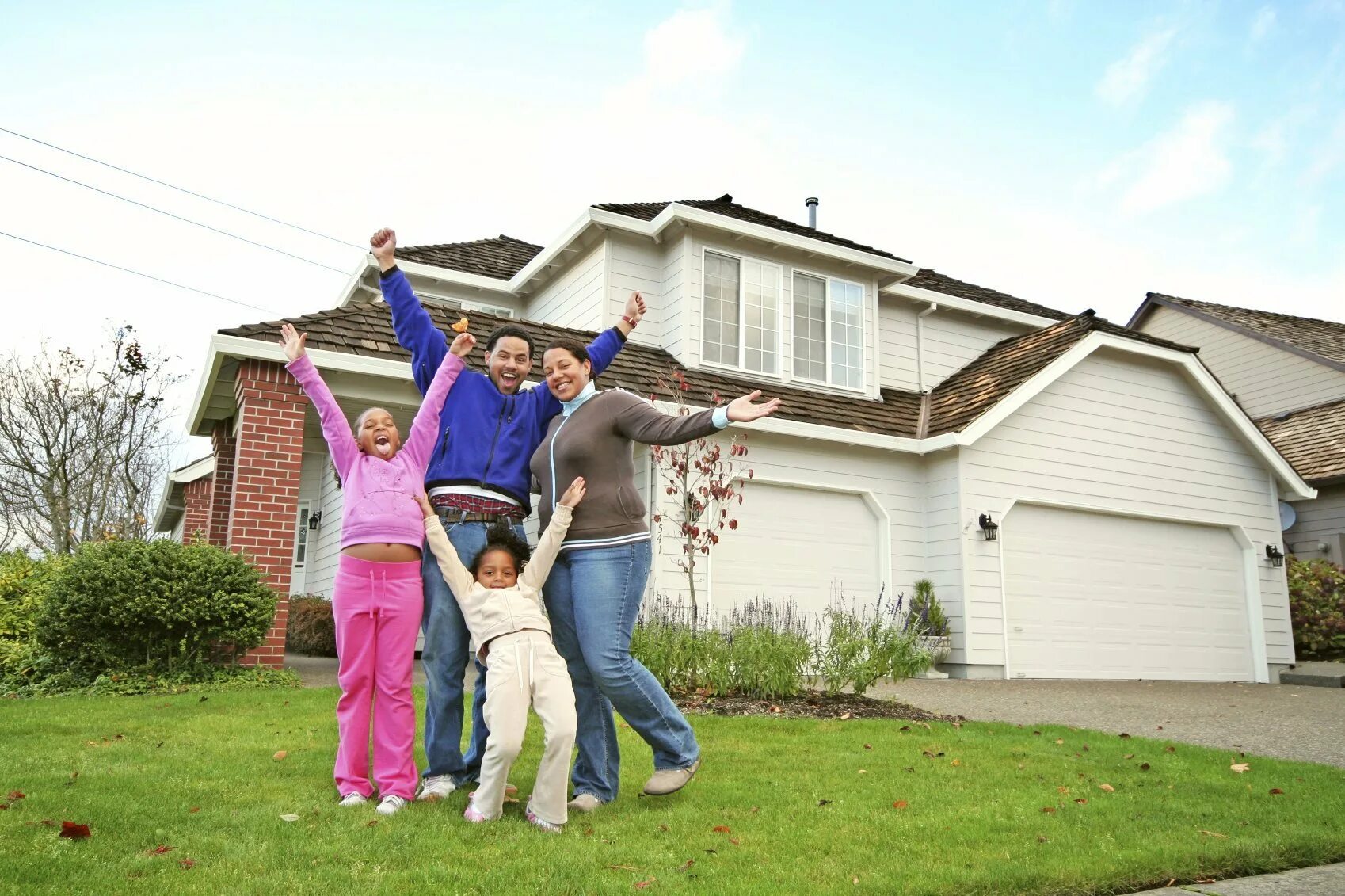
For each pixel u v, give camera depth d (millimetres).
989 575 11844
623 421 3836
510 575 3771
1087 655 12422
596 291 12562
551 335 11391
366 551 3809
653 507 10570
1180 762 5461
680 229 12367
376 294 14766
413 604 3867
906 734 5984
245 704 6402
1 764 4238
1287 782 4926
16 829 3133
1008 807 4121
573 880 2865
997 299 16312
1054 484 12484
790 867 3121
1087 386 13008
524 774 4438
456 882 2811
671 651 7336
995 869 3143
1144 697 9609
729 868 3070
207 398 10000
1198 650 13344
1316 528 16438
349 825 3367
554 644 3941
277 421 8914
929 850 3395
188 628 7762
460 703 3965
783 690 7379
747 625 8062
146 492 24938
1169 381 13727
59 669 7828
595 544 3797
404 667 3836
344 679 3826
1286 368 18984
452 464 3998
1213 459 13938
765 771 4742
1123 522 13148
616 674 3758
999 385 12703
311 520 15141
